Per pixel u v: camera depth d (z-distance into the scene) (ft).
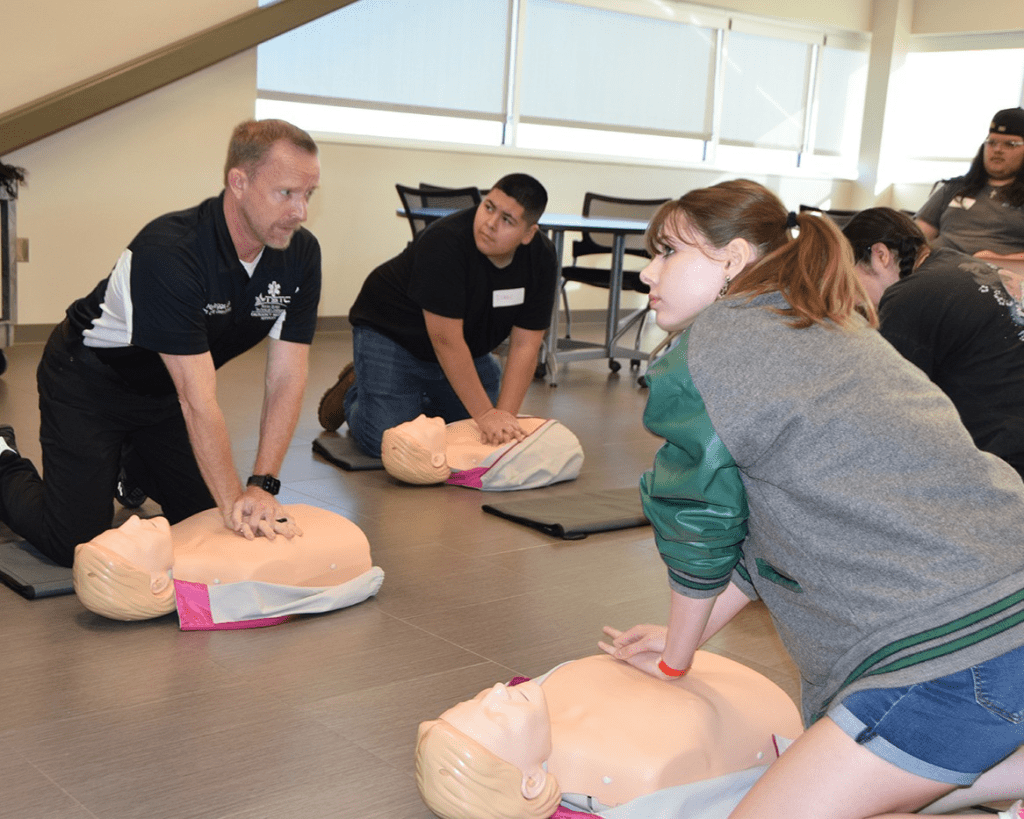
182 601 7.32
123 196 19.15
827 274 4.20
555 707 5.55
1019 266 9.36
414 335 12.20
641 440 14.67
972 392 7.04
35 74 17.76
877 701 3.87
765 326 4.10
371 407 12.42
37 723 5.95
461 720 4.91
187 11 18.99
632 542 10.08
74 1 17.88
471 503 11.04
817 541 4.03
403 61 23.29
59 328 8.11
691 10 27.94
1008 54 30.73
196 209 7.48
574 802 5.22
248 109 20.12
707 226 4.47
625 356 20.26
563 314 26.55
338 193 22.56
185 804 5.23
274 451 8.08
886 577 3.90
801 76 30.94
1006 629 3.74
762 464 4.11
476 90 24.61
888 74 31.78
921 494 3.90
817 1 30.19
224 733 5.97
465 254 11.57
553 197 26.22
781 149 31.07
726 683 5.81
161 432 8.57
